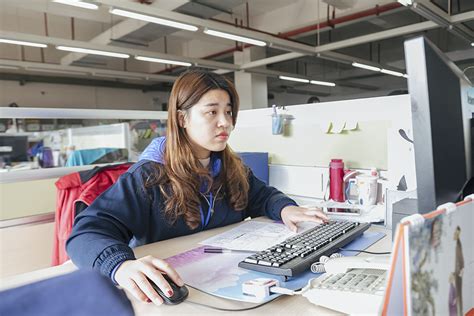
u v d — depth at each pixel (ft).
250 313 1.60
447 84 1.57
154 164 3.03
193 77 3.00
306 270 2.05
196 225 3.10
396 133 3.82
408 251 1.10
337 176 4.30
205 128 2.99
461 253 1.41
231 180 3.44
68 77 26.94
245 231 3.05
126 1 11.01
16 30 19.97
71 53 22.20
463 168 1.73
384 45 23.76
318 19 16.96
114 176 3.95
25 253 4.46
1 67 19.97
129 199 2.79
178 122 3.07
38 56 23.76
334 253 2.28
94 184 3.79
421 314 1.15
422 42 1.36
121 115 5.25
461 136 1.73
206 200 3.22
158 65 28.09
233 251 2.52
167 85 31.30
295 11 18.08
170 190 2.97
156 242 2.85
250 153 5.19
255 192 3.84
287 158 5.20
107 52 16.47
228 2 13.61
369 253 2.40
